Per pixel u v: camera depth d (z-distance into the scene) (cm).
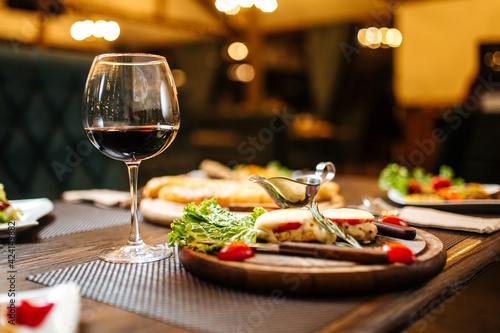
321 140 761
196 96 999
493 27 596
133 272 77
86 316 58
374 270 66
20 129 247
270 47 1053
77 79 272
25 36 631
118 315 58
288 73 1098
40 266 83
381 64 933
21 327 50
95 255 90
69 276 75
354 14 739
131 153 90
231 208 124
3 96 241
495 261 92
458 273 77
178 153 382
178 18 715
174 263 83
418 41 673
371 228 85
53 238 107
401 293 67
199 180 172
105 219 131
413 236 86
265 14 788
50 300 54
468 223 111
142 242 96
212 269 71
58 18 624
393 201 152
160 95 87
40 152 254
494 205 134
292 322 56
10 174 242
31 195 248
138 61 85
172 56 1034
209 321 56
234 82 1051
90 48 696
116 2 627
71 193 169
